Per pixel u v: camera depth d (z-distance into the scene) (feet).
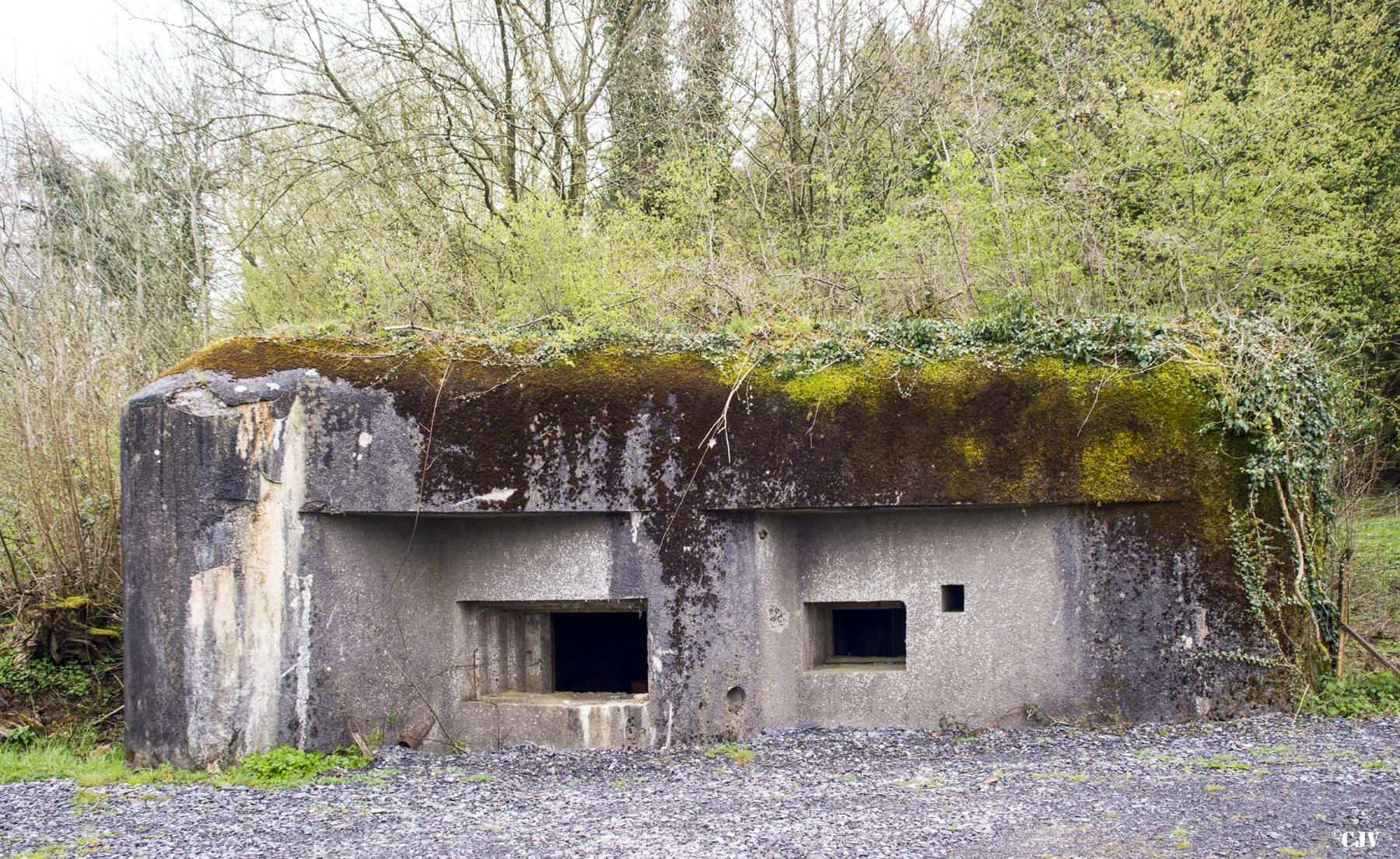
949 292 32.81
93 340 34.09
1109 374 23.84
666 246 38.22
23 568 32.40
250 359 24.85
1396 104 43.62
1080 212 34.81
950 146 41.42
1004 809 17.78
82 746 27.45
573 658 30.53
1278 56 43.37
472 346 25.95
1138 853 15.07
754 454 24.61
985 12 47.03
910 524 25.52
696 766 22.71
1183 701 23.29
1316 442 24.06
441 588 27.04
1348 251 38.22
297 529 24.25
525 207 35.50
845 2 45.91
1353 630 25.11
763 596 25.07
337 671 24.58
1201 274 33.37
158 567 23.81
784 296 33.04
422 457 25.03
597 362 25.48
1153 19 46.73
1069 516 24.23
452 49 44.32
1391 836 15.16
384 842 17.70
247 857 17.03
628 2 48.32
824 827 17.30
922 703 25.13
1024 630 24.45
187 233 50.85
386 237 39.06
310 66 42.93
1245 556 23.18
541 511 25.02
